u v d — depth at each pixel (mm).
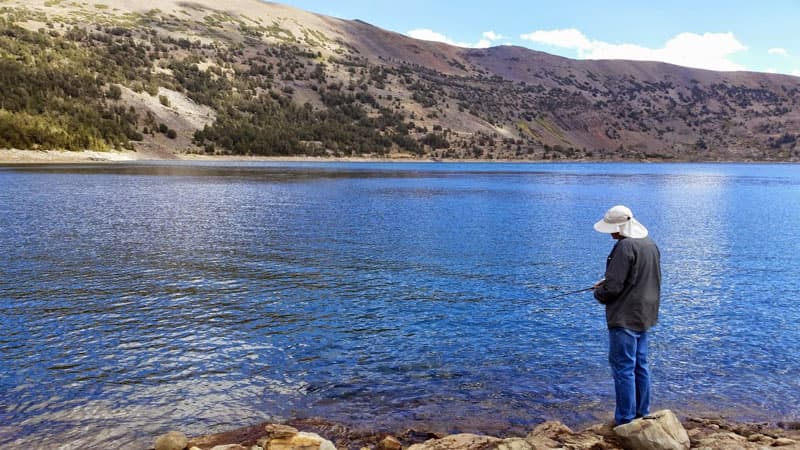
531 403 7984
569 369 9344
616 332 6648
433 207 41875
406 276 17250
